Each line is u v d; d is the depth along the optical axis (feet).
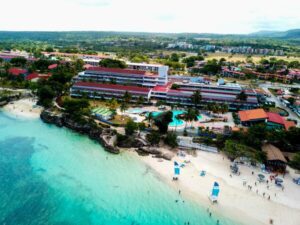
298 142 362.94
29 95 566.36
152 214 237.66
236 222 229.66
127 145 356.79
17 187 267.80
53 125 428.97
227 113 496.64
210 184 279.28
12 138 374.63
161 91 535.19
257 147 342.85
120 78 618.03
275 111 522.06
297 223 229.86
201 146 351.67
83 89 538.06
